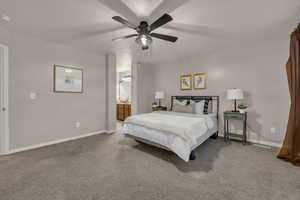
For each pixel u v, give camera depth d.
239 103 3.26
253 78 3.08
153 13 1.93
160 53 3.81
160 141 2.33
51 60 3.00
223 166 2.06
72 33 2.58
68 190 1.54
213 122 3.18
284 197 1.43
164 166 2.07
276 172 1.89
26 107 2.67
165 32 2.54
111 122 4.06
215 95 3.66
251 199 1.41
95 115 3.84
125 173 1.88
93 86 3.78
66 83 3.24
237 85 3.29
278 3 1.73
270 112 2.89
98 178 1.77
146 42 2.15
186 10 1.86
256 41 3.00
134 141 3.21
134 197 1.44
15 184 1.63
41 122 2.87
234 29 2.43
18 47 2.56
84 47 3.37
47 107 2.95
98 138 3.44
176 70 4.53
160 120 2.64
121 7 1.80
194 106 3.58
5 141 2.44
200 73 3.94
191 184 1.65
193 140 2.08
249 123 3.14
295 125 2.12
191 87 4.14
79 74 3.48
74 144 3.00
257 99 3.04
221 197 1.44
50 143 3.00
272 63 2.85
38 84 2.82
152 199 1.41
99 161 2.22
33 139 2.76
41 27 2.35
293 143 2.15
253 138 3.10
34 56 2.76
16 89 2.54
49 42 2.96
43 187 1.59
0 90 2.39
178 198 1.43
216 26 2.32
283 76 2.73
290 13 1.94
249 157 2.36
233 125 3.38
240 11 1.90
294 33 2.14
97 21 2.16
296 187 1.58
